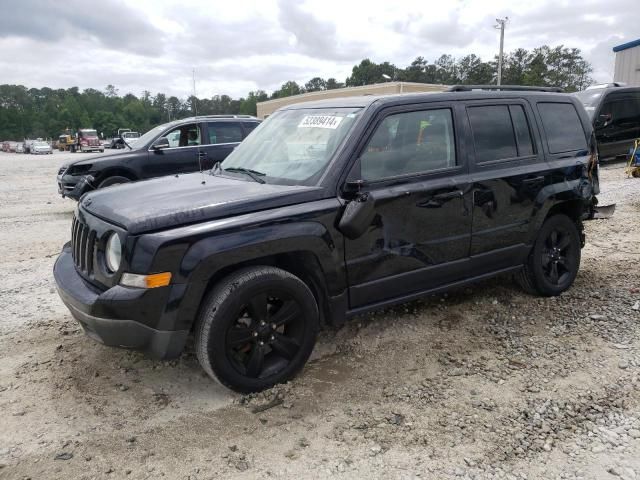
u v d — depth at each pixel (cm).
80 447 292
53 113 12950
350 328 443
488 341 417
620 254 642
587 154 515
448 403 331
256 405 329
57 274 367
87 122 12488
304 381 359
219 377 325
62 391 349
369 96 412
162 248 299
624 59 2388
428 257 401
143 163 961
